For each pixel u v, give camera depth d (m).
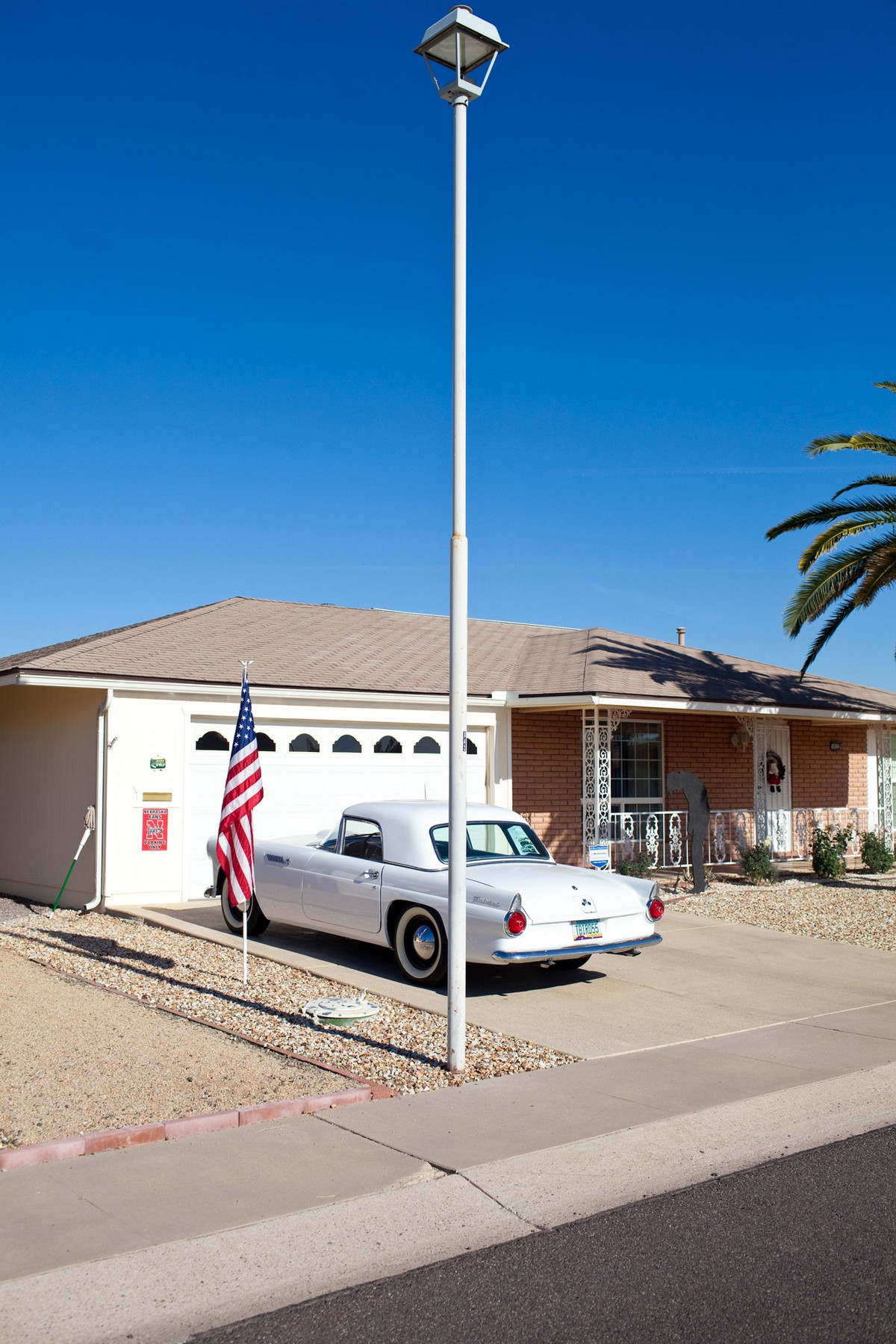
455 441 6.92
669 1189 4.94
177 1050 6.93
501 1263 4.22
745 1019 8.20
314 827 14.21
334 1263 4.19
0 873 15.16
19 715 14.94
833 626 16.12
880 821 20.23
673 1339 3.68
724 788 18.97
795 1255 4.30
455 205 6.95
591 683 15.70
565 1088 6.38
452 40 6.68
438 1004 8.35
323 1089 6.20
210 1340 3.66
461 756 6.86
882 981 9.66
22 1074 6.36
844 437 15.37
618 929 9.02
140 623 16.80
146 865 12.95
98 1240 4.31
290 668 14.74
